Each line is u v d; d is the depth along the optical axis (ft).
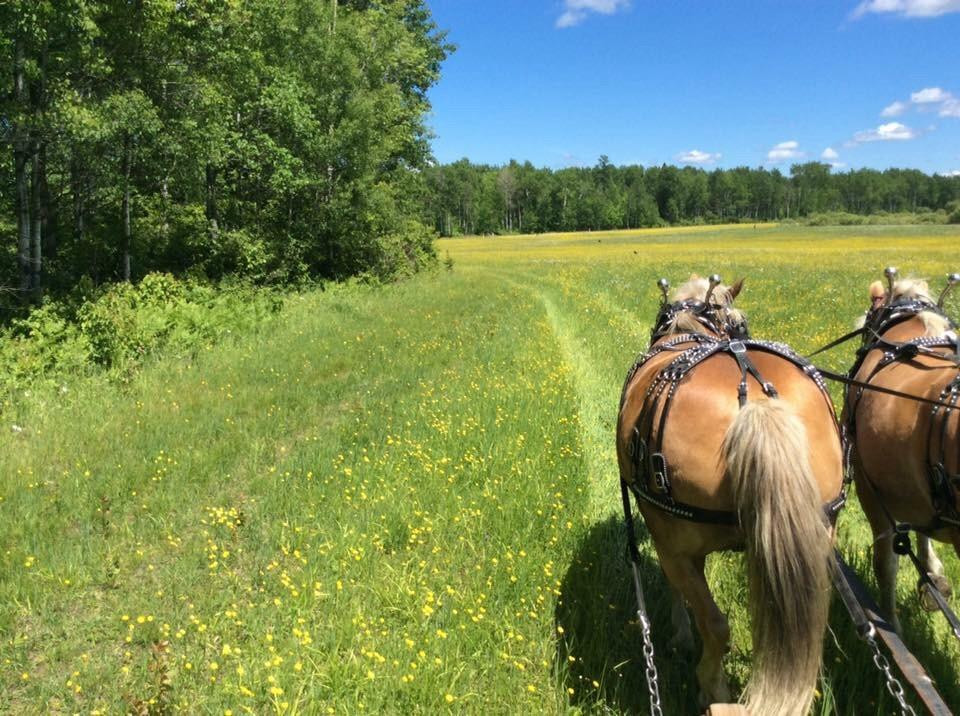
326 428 28.30
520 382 32.96
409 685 12.30
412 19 130.41
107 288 57.88
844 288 77.36
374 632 13.97
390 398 32.24
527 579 15.66
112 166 61.62
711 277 15.21
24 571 16.74
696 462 10.25
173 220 81.10
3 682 13.17
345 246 95.35
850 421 14.08
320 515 19.35
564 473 21.95
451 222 481.46
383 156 95.71
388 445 25.00
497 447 23.71
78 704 12.66
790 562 8.89
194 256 77.66
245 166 77.82
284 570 16.56
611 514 19.86
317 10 86.33
